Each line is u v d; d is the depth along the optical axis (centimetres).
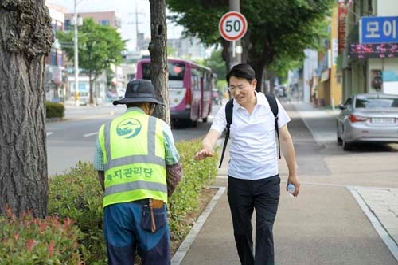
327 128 3091
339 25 4212
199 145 1202
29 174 585
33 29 581
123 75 12800
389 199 1144
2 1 570
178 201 837
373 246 805
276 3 2822
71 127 3450
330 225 926
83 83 10525
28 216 527
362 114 1941
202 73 3878
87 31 7919
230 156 625
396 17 2891
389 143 2103
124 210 495
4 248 423
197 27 3031
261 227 608
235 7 1920
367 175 1473
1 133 580
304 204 1091
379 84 2998
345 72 4475
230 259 750
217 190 1238
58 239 457
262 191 613
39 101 593
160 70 1095
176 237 845
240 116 611
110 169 503
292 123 3519
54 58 8000
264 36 3284
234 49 1827
